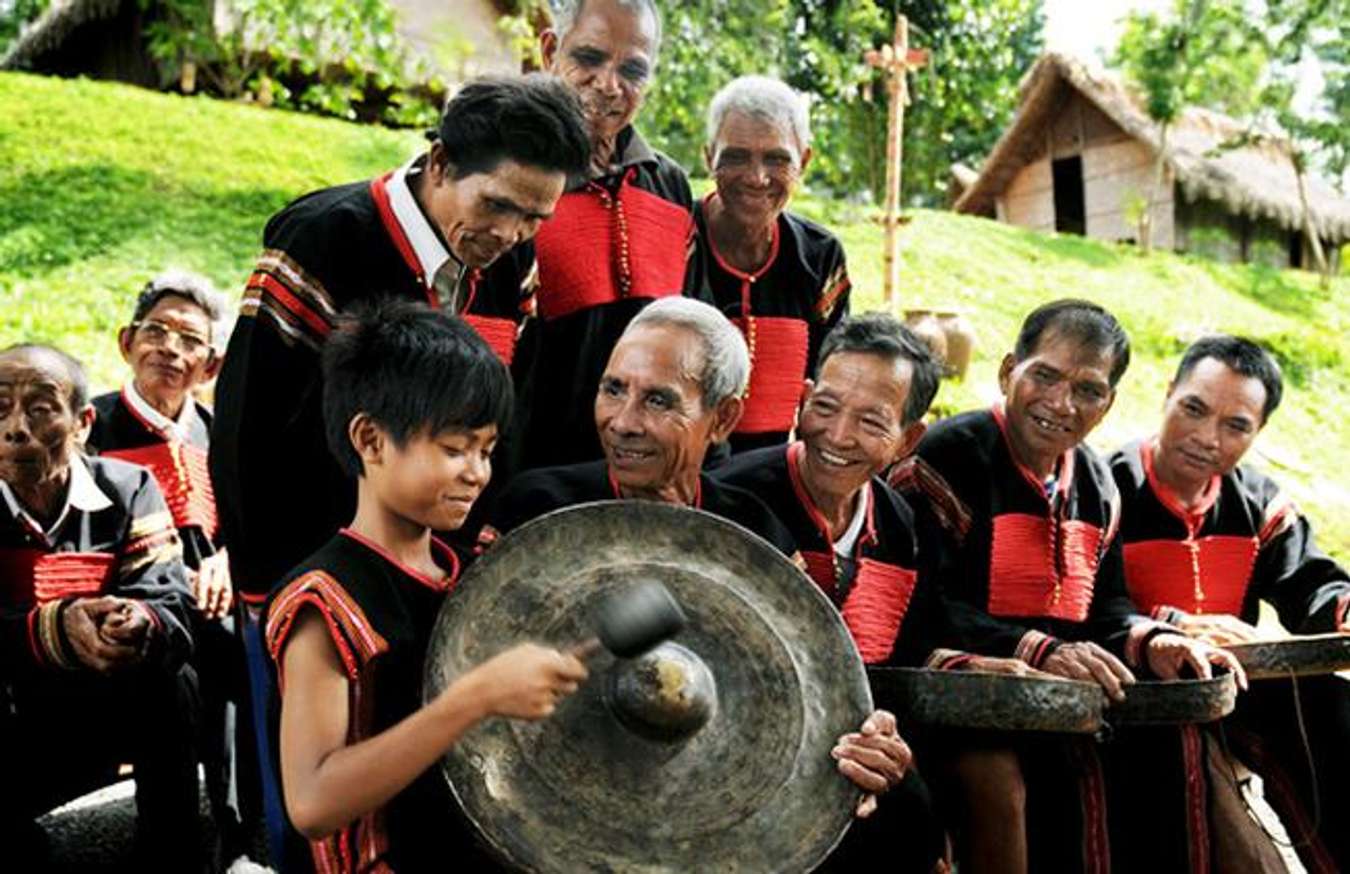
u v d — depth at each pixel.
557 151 3.17
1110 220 24.50
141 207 12.62
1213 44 21.70
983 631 3.72
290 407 3.31
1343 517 11.66
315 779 2.44
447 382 2.68
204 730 4.21
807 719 2.87
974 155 32.44
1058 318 3.93
